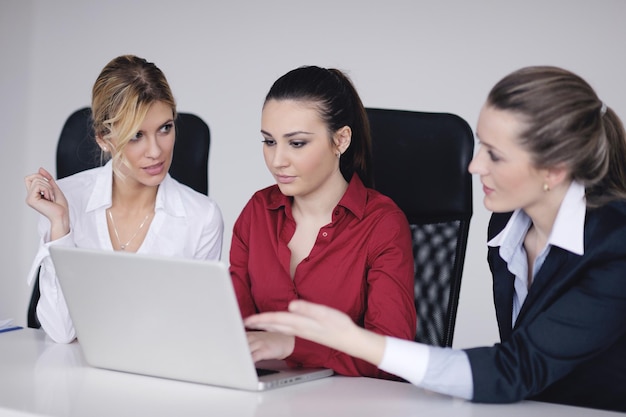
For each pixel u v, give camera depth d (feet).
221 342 6.04
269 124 7.45
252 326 6.03
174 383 6.38
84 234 9.17
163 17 16.43
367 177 8.15
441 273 8.44
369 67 14.90
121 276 6.18
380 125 8.75
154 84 8.38
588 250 6.07
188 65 16.30
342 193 7.88
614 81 13.21
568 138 5.88
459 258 8.38
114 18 16.76
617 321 5.95
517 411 5.74
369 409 5.72
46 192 8.15
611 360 6.42
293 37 15.43
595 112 6.00
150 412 5.60
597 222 6.11
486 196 6.25
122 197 9.20
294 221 7.96
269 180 15.72
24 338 8.00
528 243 6.84
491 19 13.97
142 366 6.53
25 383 6.30
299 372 6.67
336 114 7.50
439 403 5.92
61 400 5.85
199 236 9.41
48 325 7.77
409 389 6.33
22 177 17.29
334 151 7.64
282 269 7.84
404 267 7.54
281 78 7.54
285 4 15.48
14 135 17.12
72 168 10.01
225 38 15.97
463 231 8.43
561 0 13.50
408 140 8.67
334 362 6.82
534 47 13.70
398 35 14.66
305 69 7.55
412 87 14.58
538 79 5.93
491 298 14.32
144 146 8.44
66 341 7.78
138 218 9.26
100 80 8.46
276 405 5.80
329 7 15.15
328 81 7.53
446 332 8.30
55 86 17.17
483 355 5.94
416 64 14.53
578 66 13.43
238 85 15.90
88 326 6.60
